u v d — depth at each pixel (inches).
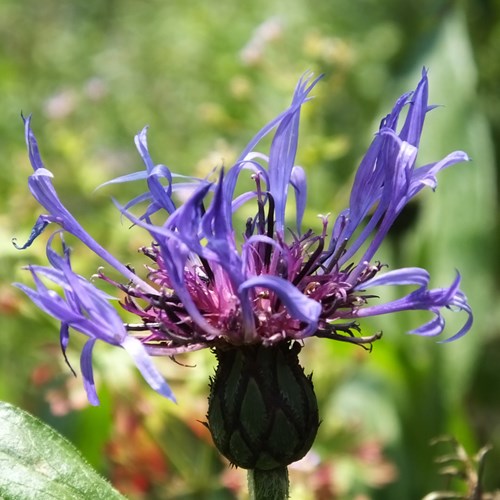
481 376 16.7
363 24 19.3
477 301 13.7
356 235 14.2
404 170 7.3
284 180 7.9
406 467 13.1
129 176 7.4
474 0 19.0
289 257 7.5
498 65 19.0
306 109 12.6
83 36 22.0
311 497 10.4
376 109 16.9
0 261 11.6
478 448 13.7
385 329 13.3
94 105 17.7
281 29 14.2
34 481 7.6
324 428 11.5
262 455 7.4
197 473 10.9
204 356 10.7
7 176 14.0
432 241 14.0
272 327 7.4
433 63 15.2
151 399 10.8
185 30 19.4
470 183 14.2
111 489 7.7
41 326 11.6
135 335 8.0
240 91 13.9
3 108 17.2
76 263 11.9
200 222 6.8
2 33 22.0
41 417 11.7
